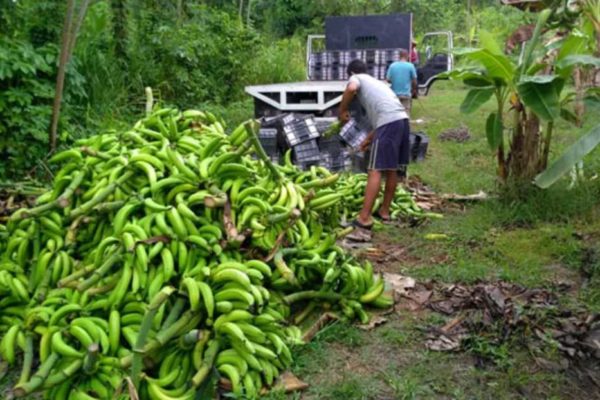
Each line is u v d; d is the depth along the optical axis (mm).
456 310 3947
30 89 6504
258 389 3025
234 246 3475
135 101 9539
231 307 3059
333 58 13984
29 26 7035
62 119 6855
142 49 10500
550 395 3070
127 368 2898
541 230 5449
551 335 3479
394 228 5777
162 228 3367
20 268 3727
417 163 8539
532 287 4309
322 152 7875
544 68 6086
